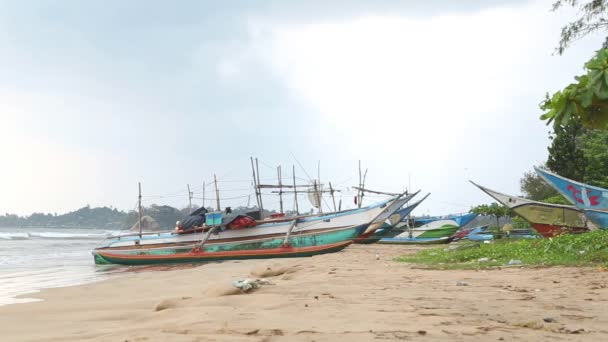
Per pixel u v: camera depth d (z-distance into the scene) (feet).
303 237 94.94
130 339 16.44
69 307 32.55
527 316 18.56
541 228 71.36
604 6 68.59
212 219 98.58
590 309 20.03
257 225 98.12
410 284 30.78
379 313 19.63
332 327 16.85
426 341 14.48
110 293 42.39
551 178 71.77
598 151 103.09
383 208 94.02
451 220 122.11
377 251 84.43
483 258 47.73
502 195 73.92
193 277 56.13
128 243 102.73
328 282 32.96
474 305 21.53
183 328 17.75
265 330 16.49
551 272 34.27
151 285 48.21
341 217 95.40
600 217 65.16
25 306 33.63
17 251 145.18
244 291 30.04
